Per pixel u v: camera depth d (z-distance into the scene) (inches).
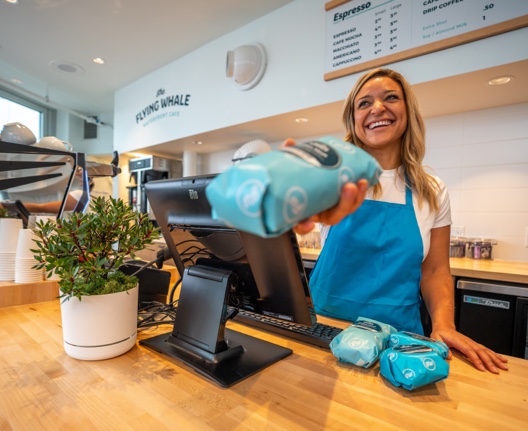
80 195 51.5
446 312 34.3
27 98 178.7
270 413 18.8
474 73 62.6
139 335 31.2
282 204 11.6
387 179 40.4
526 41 57.2
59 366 24.2
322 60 81.4
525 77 63.8
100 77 138.7
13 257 41.8
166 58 120.3
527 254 75.5
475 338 61.4
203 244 27.5
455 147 83.7
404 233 37.1
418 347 23.0
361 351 24.3
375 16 71.9
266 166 11.9
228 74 96.0
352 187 13.6
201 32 103.0
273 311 26.8
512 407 19.9
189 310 27.6
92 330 24.9
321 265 41.6
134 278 29.3
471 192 81.8
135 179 144.3
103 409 18.9
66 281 24.4
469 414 19.1
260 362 24.9
